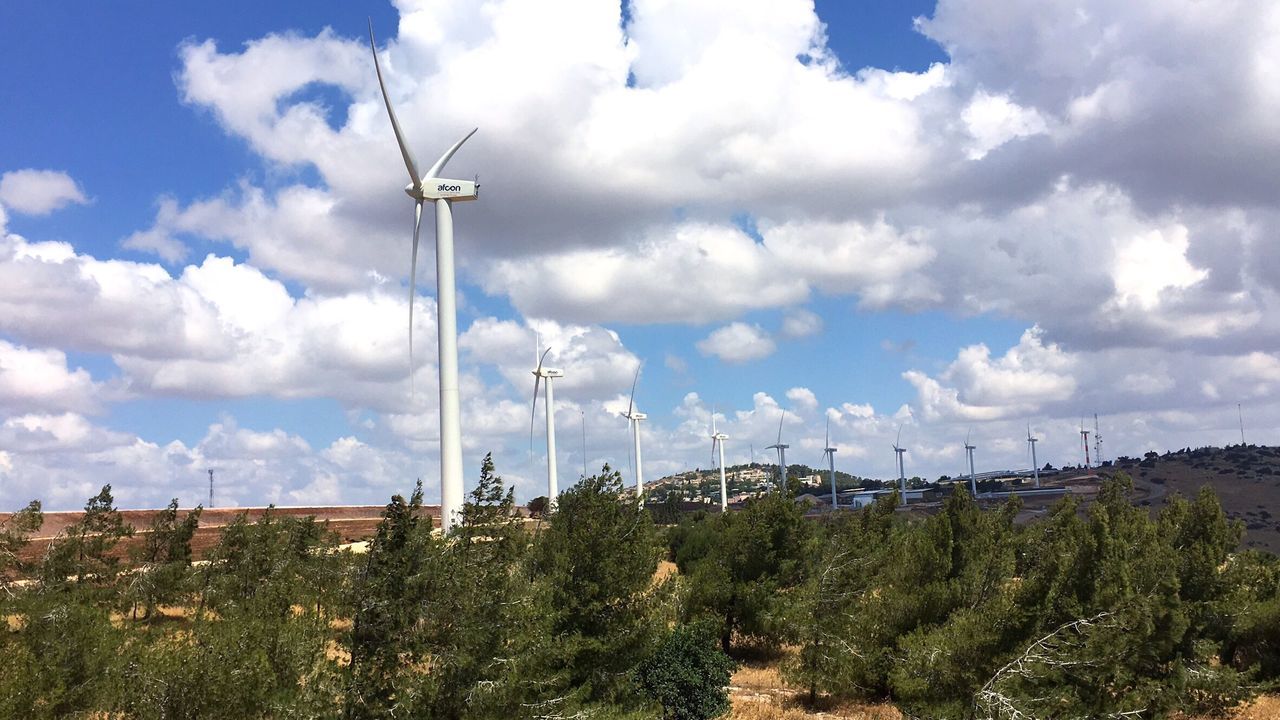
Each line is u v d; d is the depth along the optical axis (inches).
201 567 2345.0
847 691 1699.1
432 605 923.4
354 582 945.5
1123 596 1301.7
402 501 944.9
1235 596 1695.4
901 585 1790.1
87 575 2059.5
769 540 2224.4
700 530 2967.5
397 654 902.4
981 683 1289.4
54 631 1072.2
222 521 3641.7
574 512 1343.5
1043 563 1477.6
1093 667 1254.3
